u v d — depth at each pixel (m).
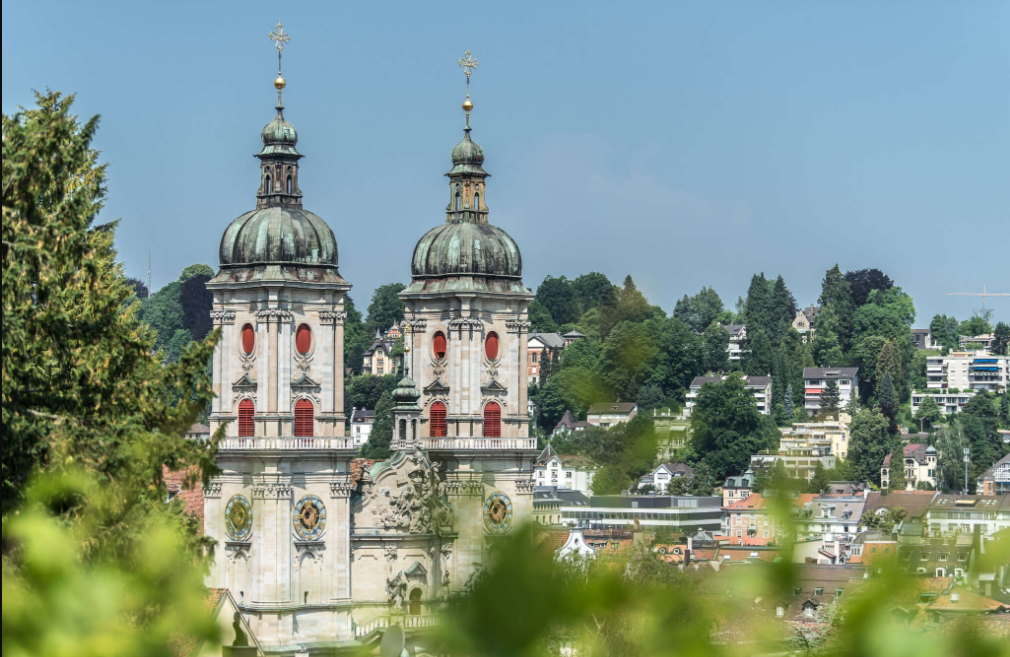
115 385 109.38
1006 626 34.06
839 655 31.94
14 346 97.25
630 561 35.56
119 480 74.81
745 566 35.06
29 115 107.62
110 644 32.94
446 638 32.50
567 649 32.47
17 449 90.25
